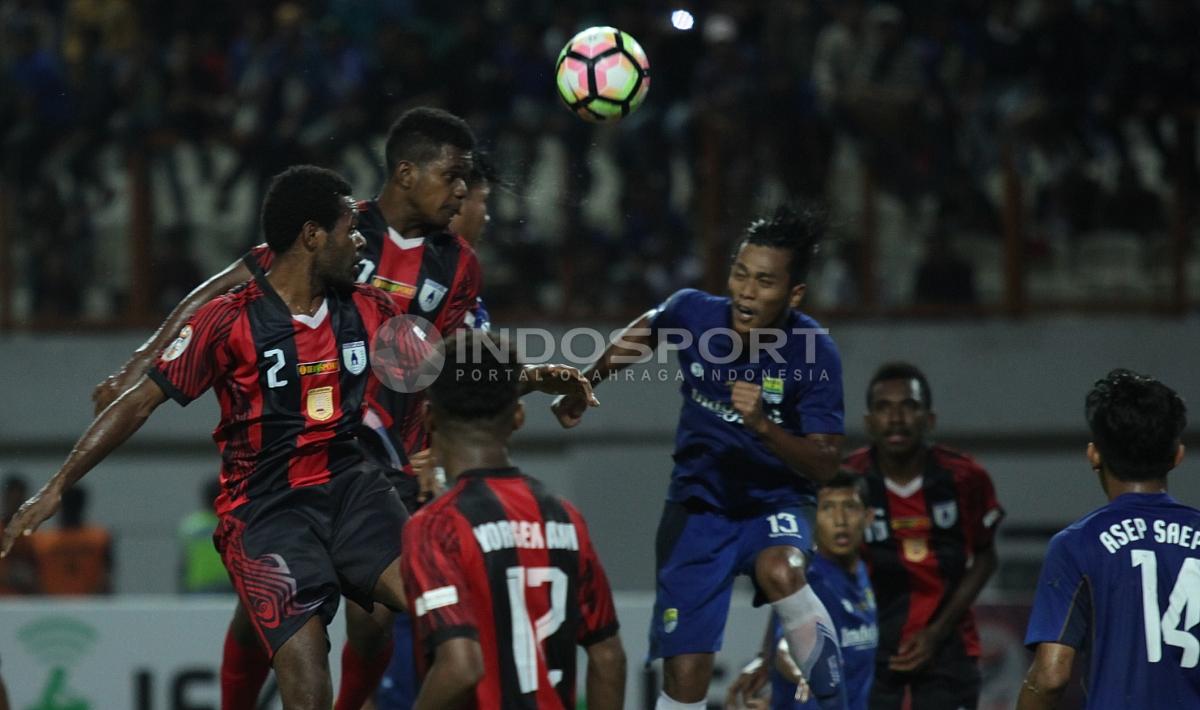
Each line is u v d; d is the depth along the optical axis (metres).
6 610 24.97
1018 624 25.56
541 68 38.12
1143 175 35.62
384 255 16.09
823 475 15.79
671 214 35.59
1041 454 35.69
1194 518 13.00
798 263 15.85
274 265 14.05
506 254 35.19
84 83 38.00
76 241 37.28
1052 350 35.34
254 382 13.88
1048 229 36.25
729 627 24.36
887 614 20.91
